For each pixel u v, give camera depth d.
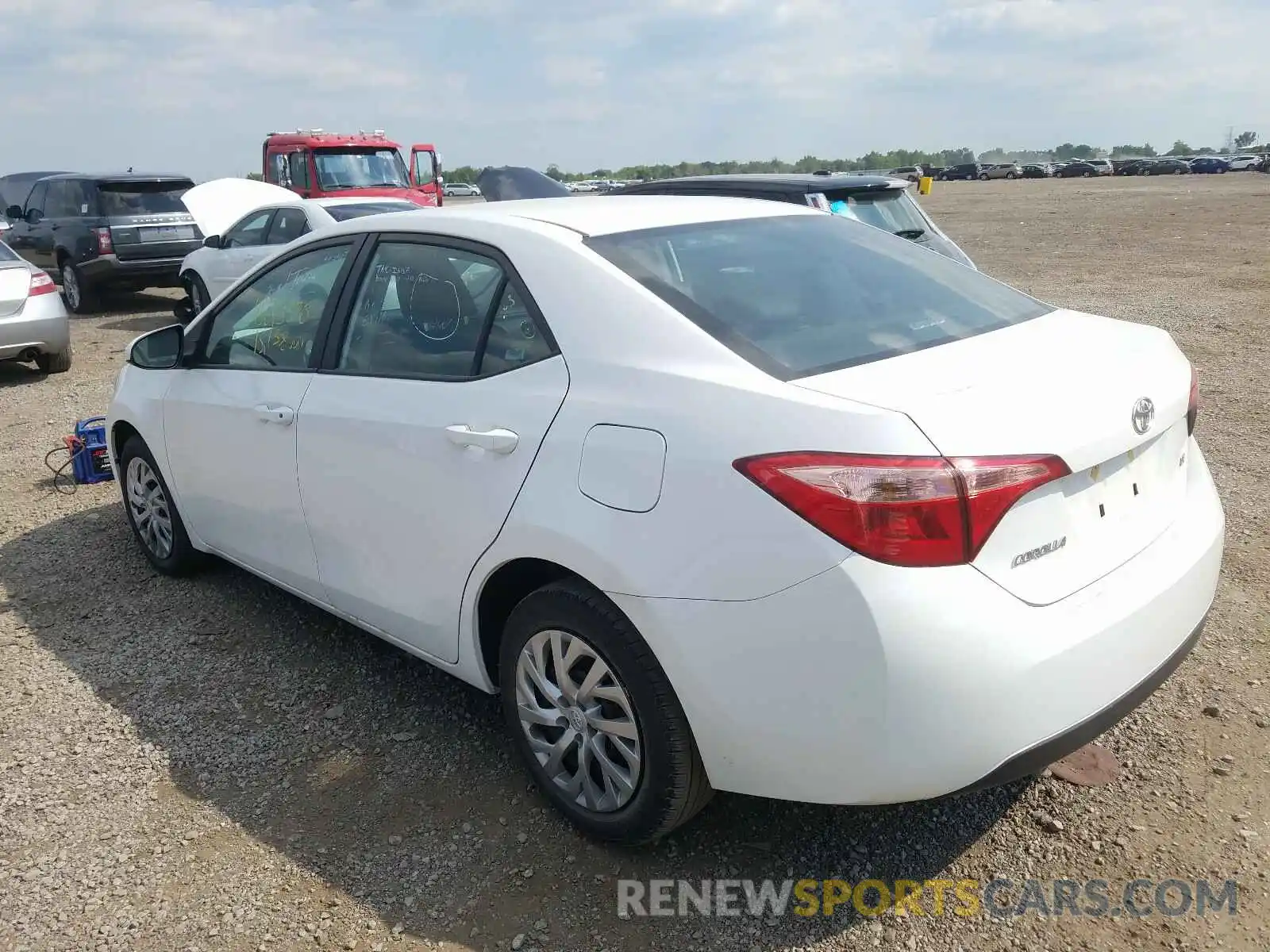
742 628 2.25
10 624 4.29
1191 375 2.82
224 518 4.05
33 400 8.66
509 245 2.94
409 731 3.39
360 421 3.19
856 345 2.60
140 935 2.53
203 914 2.59
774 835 2.81
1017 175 76.75
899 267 3.23
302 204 10.90
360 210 10.75
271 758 3.26
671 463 2.36
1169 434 2.71
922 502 2.09
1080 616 2.26
